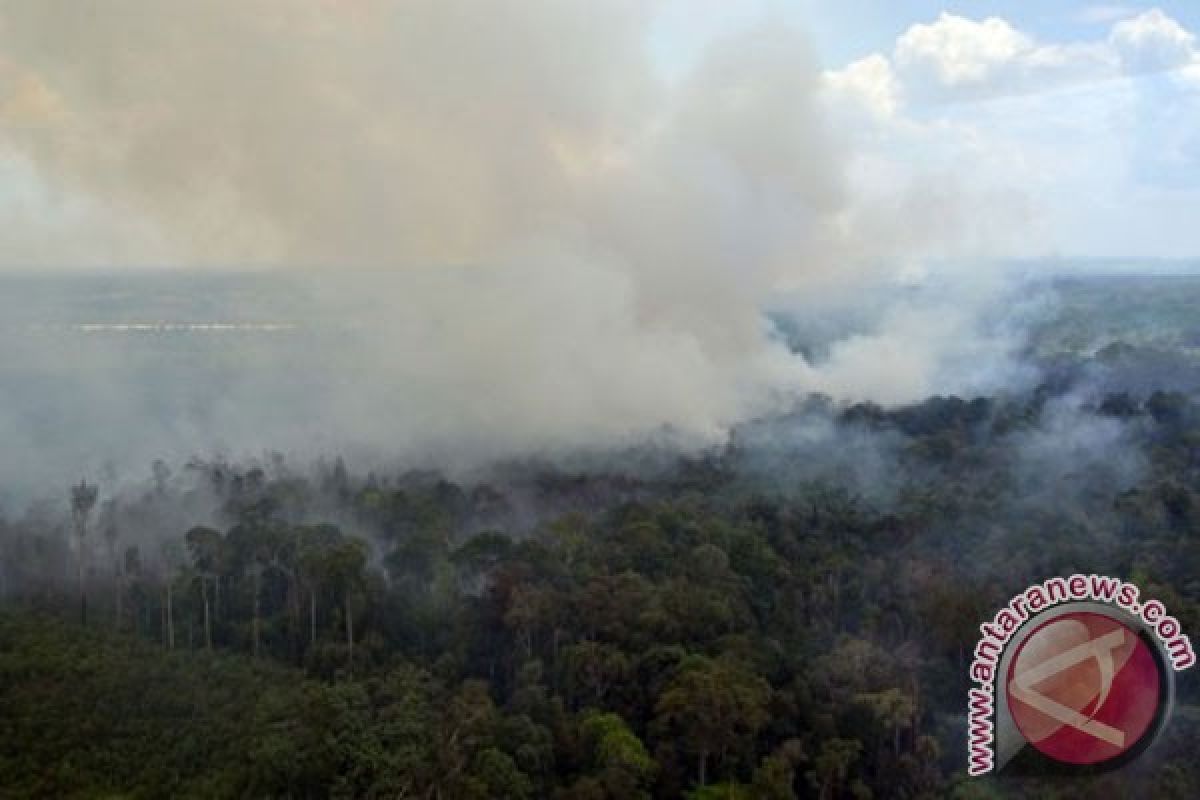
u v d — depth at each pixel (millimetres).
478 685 74438
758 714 69250
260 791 62031
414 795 60844
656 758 69312
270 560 92500
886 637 88000
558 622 82562
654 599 84750
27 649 77625
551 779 67000
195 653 81250
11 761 64812
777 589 97438
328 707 67125
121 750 66562
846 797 70062
